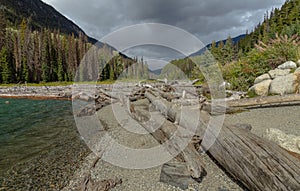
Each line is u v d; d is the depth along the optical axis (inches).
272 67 450.9
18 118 426.6
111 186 139.8
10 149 239.5
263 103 310.5
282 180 91.3
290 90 333.4
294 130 196.1
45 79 1668.3
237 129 152.6
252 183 109.0
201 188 126.8
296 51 440.8
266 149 115.3
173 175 143.2
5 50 1555.1
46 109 541.3
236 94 399.2
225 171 142.1
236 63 568.1
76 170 177.2
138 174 155.3
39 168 186.1
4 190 151.1
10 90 1068.5
